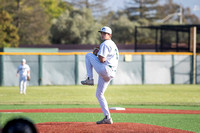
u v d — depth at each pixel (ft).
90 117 89.76
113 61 67.46
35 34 585.63
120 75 257.75
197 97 154.71
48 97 154.10
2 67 243.81
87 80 68.59
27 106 118.62
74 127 67.51
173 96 159.74
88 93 178.29
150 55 262.26
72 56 251.39
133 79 260.21
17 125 39.73
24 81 173.47
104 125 69.41
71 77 251.60
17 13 574.56
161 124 78.69
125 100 139.64
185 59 266.16
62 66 250.78
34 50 305.53
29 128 40.06
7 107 115.14
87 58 68.64
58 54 249.75
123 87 225.97
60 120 83.97
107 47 66.49
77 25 496.23
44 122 77.97
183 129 72.23
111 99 144.15
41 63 248.11
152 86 236.43
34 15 586.45
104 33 67.97
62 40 502.38
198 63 266.98
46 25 597.52
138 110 105.70
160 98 149.48
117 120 84.23
